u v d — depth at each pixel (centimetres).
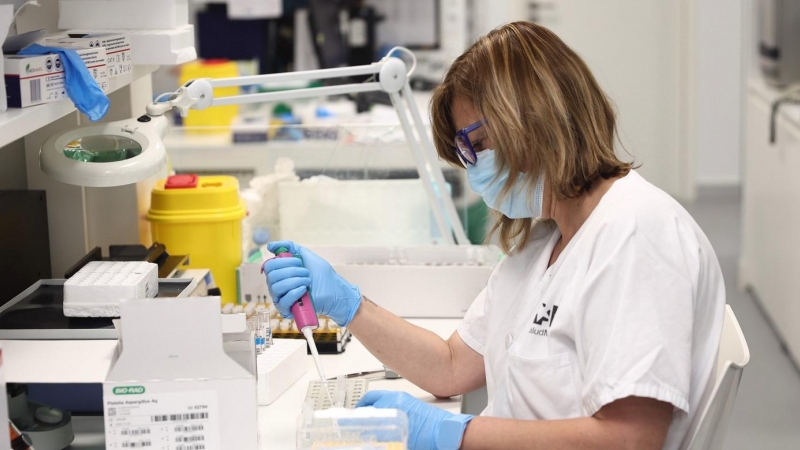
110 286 153
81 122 205
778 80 412
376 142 235
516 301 158
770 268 419
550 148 133
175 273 190
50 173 153
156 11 177
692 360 135
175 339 117
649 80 597
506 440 132
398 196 236
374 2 489
